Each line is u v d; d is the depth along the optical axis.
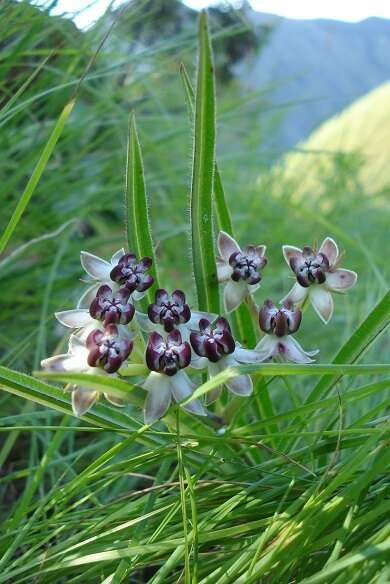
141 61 0.49
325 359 0.48
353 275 0.27
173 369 0.25
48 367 0.25
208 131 0.27
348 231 0.65
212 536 0.25
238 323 0.30
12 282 0.43
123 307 0.25
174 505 0.26
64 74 0.42
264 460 0.31
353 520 0.25
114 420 0.27
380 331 0.28
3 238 0.28
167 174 0.56
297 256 0.27
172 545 0.25
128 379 0.38
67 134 0.46
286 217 0.65
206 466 0.27
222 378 0.23
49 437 0.34
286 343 0.26
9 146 0.43
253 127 0.70
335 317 0.50
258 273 0.28
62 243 0.43
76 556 0.26
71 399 0.25
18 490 0.35
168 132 0.54
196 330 0.26
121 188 0.47
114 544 0.26
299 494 0.27
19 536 0.27
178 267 0.56
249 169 0.72
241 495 0.26
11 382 0.25
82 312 0.26
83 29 0.43
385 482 0.26
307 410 0.26
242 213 0.64
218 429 0.28
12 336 0.42
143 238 0.29
